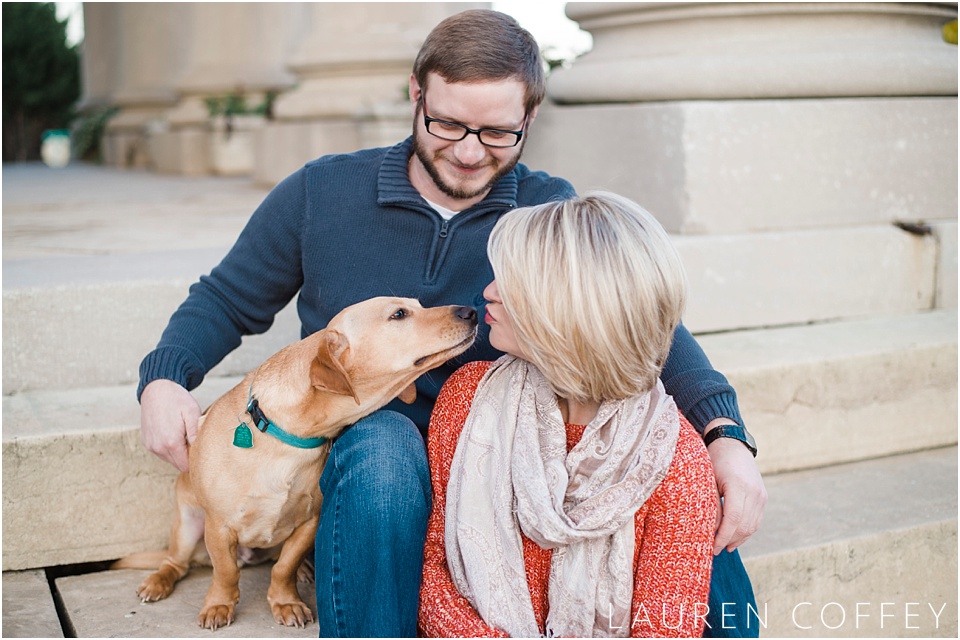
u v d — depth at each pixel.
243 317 2.32
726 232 3.23
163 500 2.46
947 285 3.54
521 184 2.36
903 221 3.52
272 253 2.29
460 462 1.83
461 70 2.00
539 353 1.69
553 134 3.74
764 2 3.28
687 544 1.68
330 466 1.94
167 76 11.02
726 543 1.83
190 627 2.08
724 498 1.83
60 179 8.72
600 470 1.71
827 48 3.33
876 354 2.94
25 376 2.74
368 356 2.01
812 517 2.55
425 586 1.79
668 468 1.69
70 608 2.17
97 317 2.80
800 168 3.31
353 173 2.26
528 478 1.73
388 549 1.74
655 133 3.24
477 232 2.24
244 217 5.06
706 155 3.17
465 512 1.78
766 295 3.24
